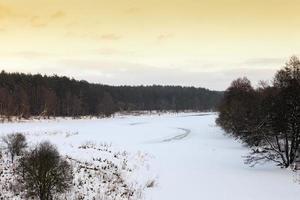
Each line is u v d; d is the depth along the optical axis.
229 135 56.78
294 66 32.81
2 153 26.61
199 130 71.38
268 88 49.56
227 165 29.62
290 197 19.78
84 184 20.00
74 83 141.88
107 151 33.22
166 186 22.09
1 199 16.77
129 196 19.25
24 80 125.00
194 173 26.20
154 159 32.44
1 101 100.94
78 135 51.75
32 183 16.67
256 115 33.75
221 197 19.91
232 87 67.38
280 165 27.31
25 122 85.06
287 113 26.50
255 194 20.45
